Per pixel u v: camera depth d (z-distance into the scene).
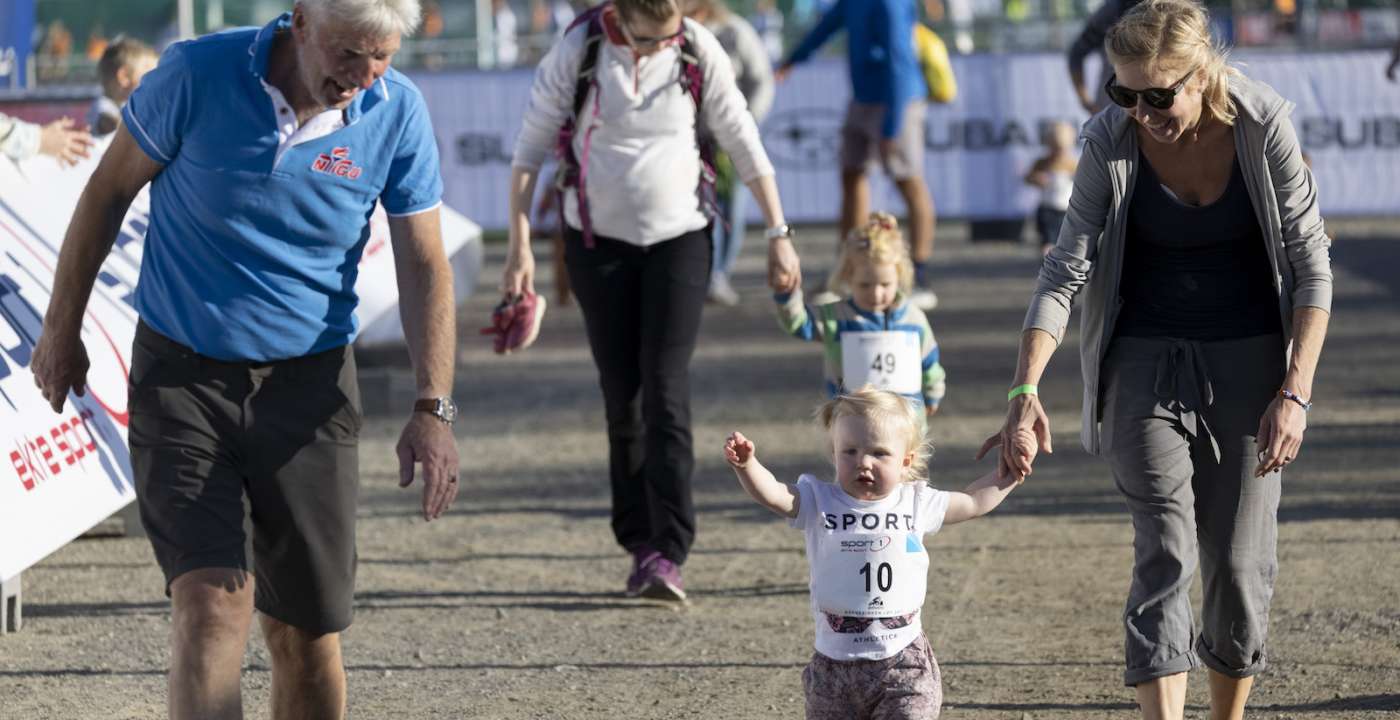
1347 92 49.50
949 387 31.27
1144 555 11.87
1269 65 49.69
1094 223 12.12
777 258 18.05
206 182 10.90
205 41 10.96
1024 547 20.33
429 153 11.55
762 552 20.44
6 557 15.99
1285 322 11.87
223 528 10.97
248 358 11.14
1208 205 11.81
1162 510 11.86
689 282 17.84
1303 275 11.72
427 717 14.60
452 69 49.53
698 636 17.02
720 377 32.81
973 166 50.25
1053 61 49.81
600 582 19.20
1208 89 11.52
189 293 11.09
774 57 60.59
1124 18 11.53
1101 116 12.12
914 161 39.50
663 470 18.02
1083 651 16.14
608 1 17.92
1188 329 12.07
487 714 14.67
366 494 24.06
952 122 50.06
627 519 18.64
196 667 10.68
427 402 11.55
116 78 23.62
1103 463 25.05
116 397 18.62
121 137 11.06
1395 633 16.39
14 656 16.52
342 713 12.12
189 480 10.99
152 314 11.25
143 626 17.62
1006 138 50.06
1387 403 28.94
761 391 31.27
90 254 11.32
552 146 18.09
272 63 10.90
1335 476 23.72
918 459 12.08
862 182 39.62
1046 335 12.12
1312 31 55.44
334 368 11.47
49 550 16.56
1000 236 53.19
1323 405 29.02
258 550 11.48
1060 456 25.66
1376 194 49.69
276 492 11.27
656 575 18.05
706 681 15.54
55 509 16.88
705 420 28.75
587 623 17.53
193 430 11.09
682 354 17.95
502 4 68.69
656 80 17.53
